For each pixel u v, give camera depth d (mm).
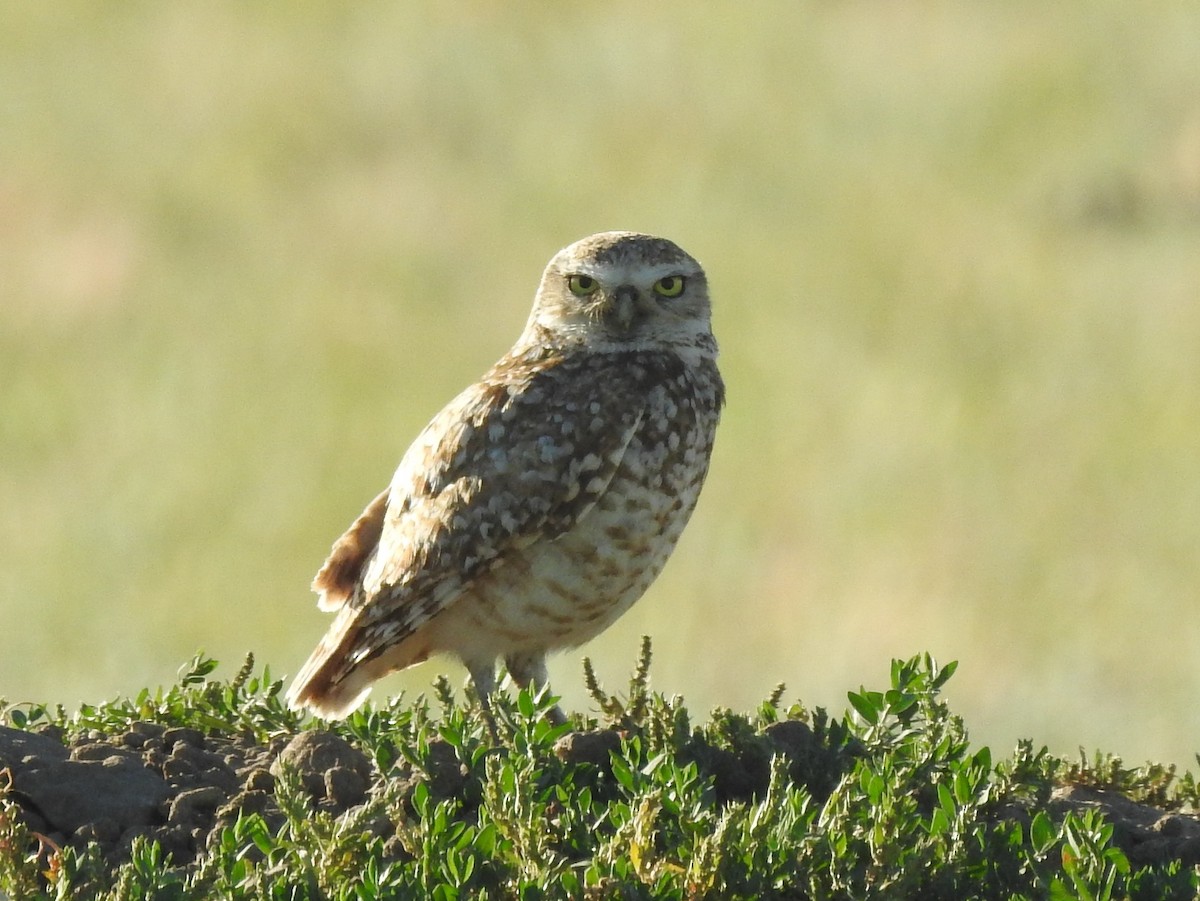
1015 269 30156
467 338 27266
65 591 16141
